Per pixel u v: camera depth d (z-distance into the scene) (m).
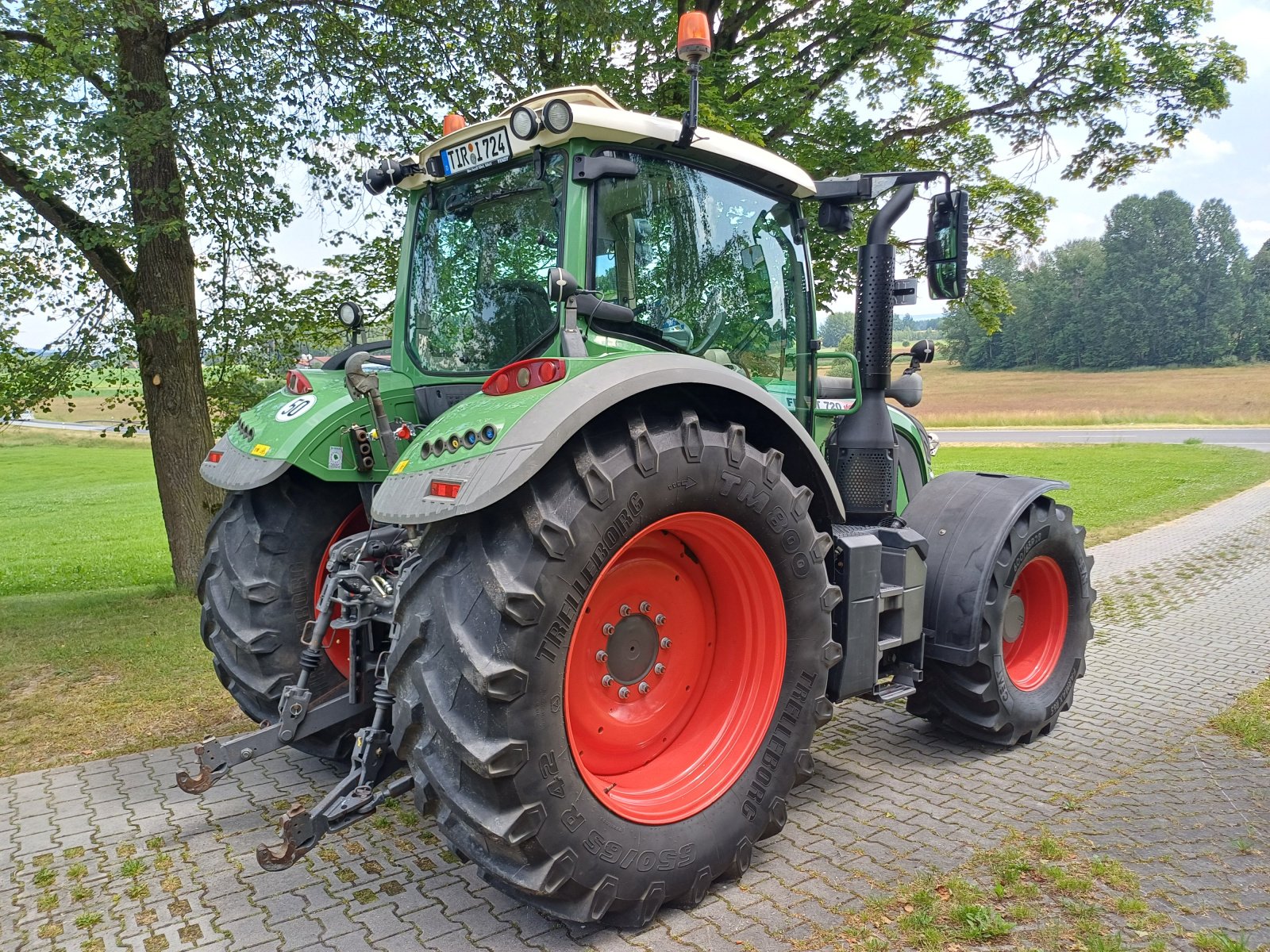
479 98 7.79
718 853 2.62
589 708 2.66
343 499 3.58
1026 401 51.12
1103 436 31.02
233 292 7.39
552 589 2.24
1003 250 11.85
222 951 2.39
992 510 3.80
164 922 2.54
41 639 6.18
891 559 3.46
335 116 7.05
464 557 2.32
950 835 3.04
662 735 2.88
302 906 2.62
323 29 7.07
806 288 3.71
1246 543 9.59
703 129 3.04
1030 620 4.21
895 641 3.43
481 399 2.57
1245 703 4.50
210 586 3.48
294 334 8.00
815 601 2.90
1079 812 3.22
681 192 3.14
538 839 2.25
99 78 6.17
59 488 22.97
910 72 10.62
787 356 3.63
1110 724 4.24
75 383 7.74
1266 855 2.87
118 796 3.45
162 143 6.20
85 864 2.89
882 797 3.39
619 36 7.80
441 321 3.43
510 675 2.18
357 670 3.01
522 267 3.05
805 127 9.48
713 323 3.27
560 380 2.40
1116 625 6.22
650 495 2.43
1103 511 12.51
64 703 4.69
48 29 5.26
